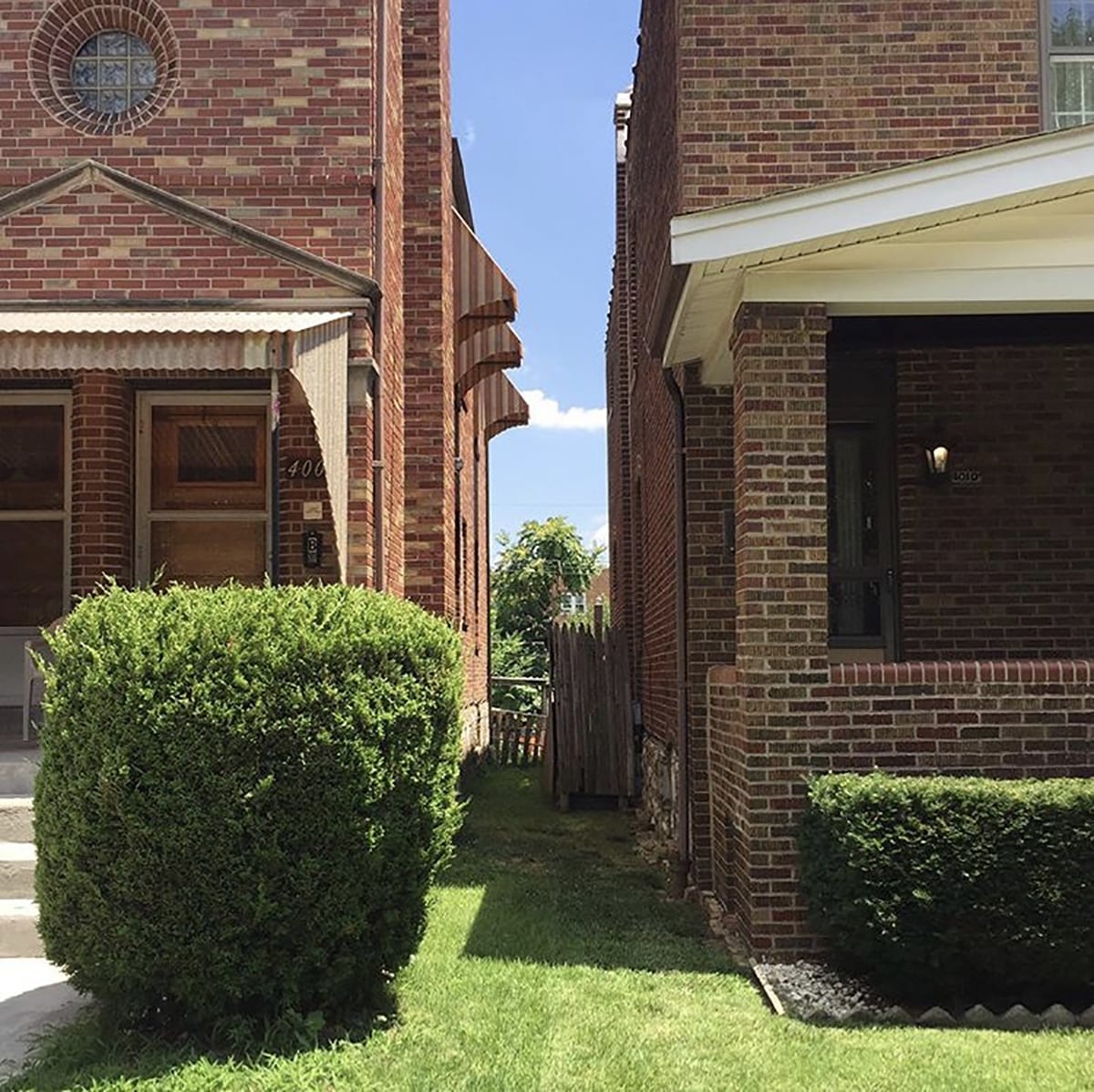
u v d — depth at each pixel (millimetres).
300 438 7926
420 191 10062
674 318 7402
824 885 5816
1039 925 5441
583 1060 4594
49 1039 4555
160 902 4504
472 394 16688
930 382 8578
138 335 6105
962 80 7953
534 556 30656
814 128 7938
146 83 8195
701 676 8258
